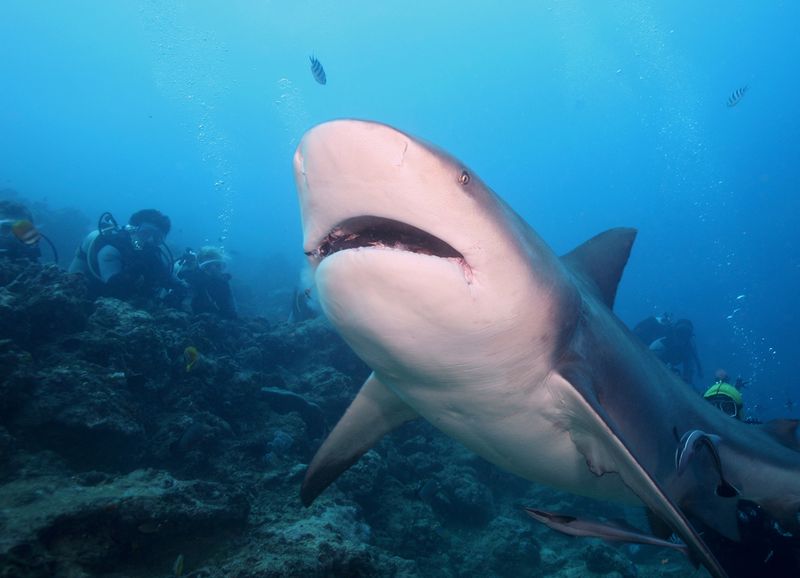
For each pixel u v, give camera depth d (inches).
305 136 76.1
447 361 98.9
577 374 111.5
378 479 245.4
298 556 132.6
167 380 233.9
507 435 123.4
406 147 74.5
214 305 407.2
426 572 221.0
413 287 82.5
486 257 85.6
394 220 85.0
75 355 200.5
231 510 148.3
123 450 181.2
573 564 281.6
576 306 118.0
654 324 756.6
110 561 126.6
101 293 340.2
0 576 106.8
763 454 160.9
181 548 139.5
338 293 86.1
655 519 136.9
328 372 321.7
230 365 267.0
